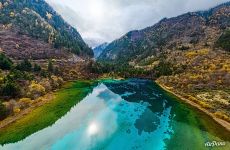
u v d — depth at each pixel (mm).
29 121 60094
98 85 127250
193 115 69625
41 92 88562
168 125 61031
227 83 104062
